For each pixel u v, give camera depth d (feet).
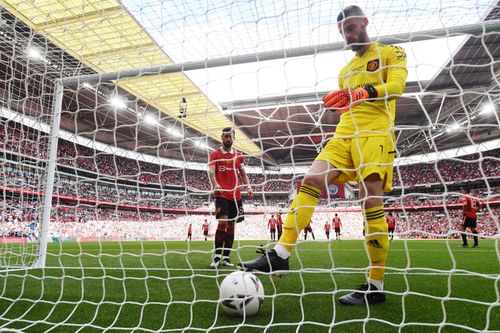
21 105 15.46
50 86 14.97
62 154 85.35
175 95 28.55
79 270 14.16
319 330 5.89
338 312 6.85
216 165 14.35
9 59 14.75
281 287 9.73
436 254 24.39
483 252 25.45
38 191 14.67
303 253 25.55
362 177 6.90
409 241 51.19
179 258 19.98
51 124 13.84
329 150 7.57
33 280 11.64
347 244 40.63
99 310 7.64
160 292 9.36
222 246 14.55
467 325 6.11
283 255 6.85
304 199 7.11
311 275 11.96
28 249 16.02
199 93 28.63
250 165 97.30
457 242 45.11
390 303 7.51
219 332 5.90
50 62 15.31
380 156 6.95
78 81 12.84
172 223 88.69
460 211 93.35
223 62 10.48
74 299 8.81
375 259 7.20
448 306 7.34
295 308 7.23
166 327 6.34
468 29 8.00
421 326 6.06
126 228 78.59
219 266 14.71
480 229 75.05
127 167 103.96
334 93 7.27
